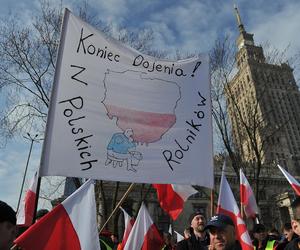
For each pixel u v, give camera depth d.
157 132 5.87
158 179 5.57
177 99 6.24
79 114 5.41
